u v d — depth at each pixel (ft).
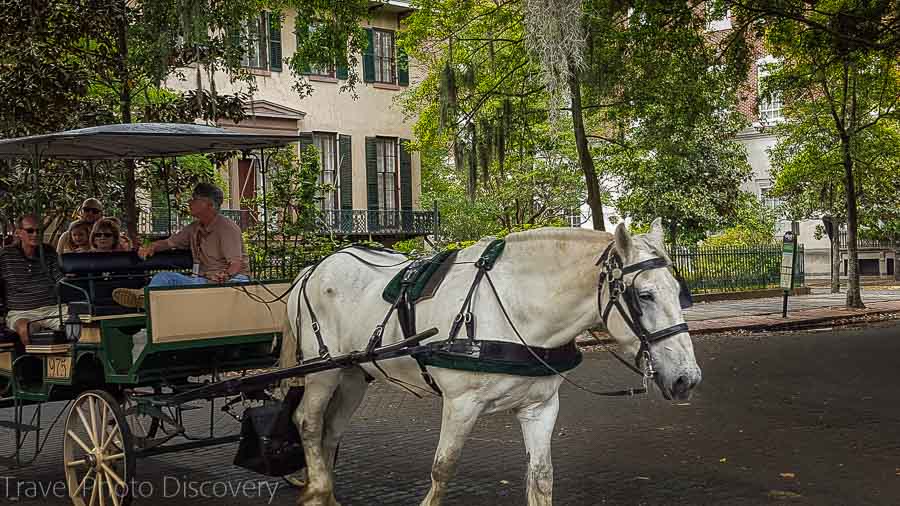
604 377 45.21
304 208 60.39
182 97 48.01
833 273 104.42
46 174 46.83
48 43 42.75
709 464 26.81
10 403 26.55
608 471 26.13
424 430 32.83
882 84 82.48
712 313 78.95
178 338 22.11
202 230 27.02
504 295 18.54
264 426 22.25
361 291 21.61
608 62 58.59
